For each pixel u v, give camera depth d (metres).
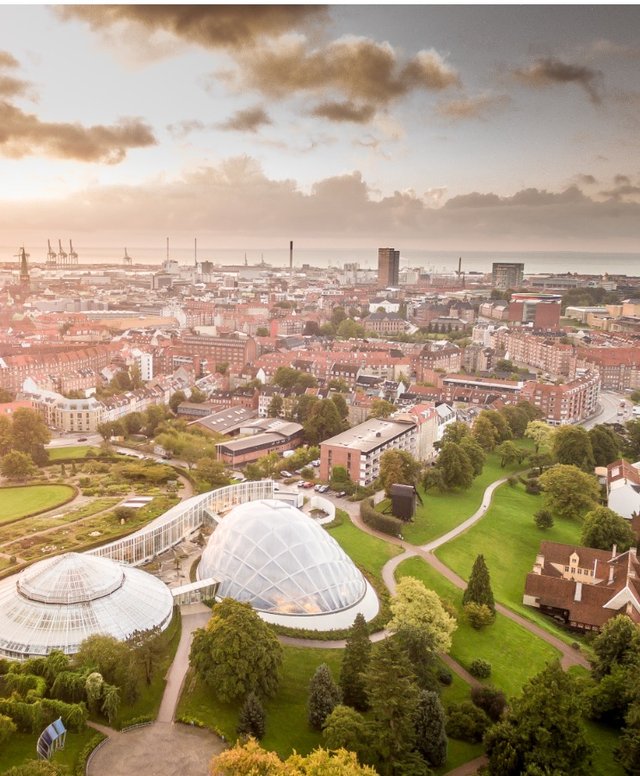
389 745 128.75
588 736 149.75
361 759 127.88
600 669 166.75
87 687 141.00
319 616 184.50
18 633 159.50
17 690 142.88
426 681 157.62
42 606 163.38
